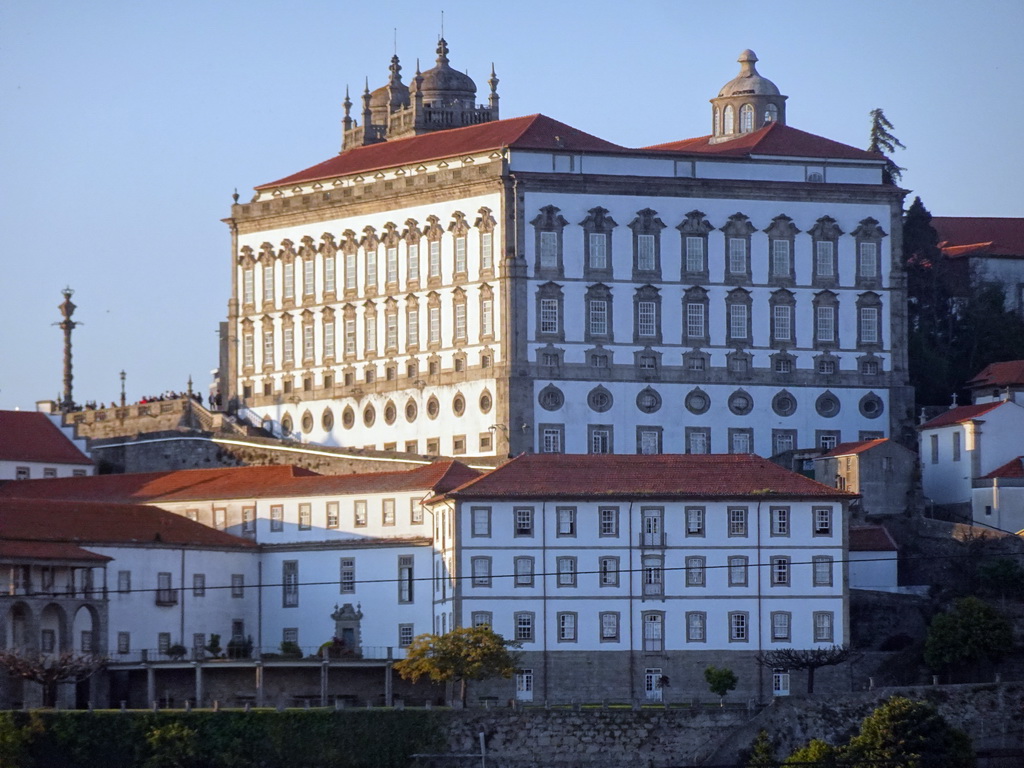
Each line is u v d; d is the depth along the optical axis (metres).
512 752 191.75
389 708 191.75
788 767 182.00
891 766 181.75
